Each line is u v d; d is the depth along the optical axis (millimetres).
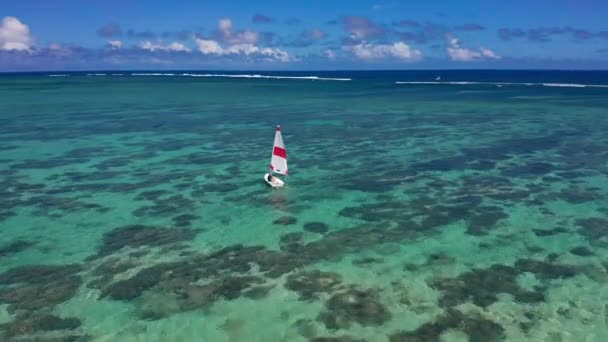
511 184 25062
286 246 17609
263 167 29047
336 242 17938
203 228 19375
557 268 15656
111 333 12297
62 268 15844
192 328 12508
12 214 20812
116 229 19250
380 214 20891
